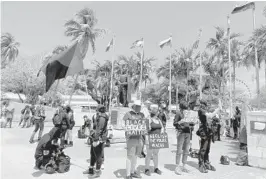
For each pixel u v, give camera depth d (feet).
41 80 131.13
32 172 17.70
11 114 52.90
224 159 22.94
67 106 30.37
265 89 112.27
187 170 19.45
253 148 22.30
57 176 16.94
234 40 114.21
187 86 152.87
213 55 124.16
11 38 148.66
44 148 18.30
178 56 162.40
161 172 18.70
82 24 107.24
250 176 18.76
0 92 119.24
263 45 52.16
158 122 18.51
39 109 32.07
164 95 170.40
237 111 44.68
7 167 18.81
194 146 34.14
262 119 22.25
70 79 177.17
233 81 92.99
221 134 51.78
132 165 17.11
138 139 16.87
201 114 20.24
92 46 109.19
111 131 33.88
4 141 31.45
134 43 94.53
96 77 178.40
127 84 44.01
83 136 38.04
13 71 133.59
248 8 55.83
